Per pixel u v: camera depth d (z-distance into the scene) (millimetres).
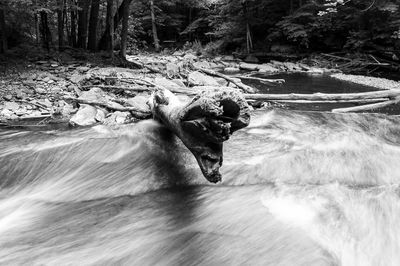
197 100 3432
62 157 5117
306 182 4418
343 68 18688
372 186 4402
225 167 4574
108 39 17797
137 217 3742
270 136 5699
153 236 3396
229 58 22359
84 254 3221
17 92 9289
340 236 3299
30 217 3895
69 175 4762
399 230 3521
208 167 3621
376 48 19016
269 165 4648
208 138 3469
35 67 12461
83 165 4922
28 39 17812
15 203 4258
